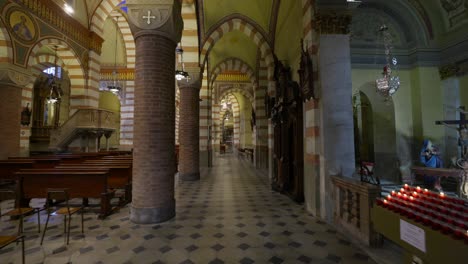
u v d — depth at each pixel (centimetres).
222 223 464
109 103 2244
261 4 911
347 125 488
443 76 793
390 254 328
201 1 923
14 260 314
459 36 749
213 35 1007
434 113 795
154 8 484
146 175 470
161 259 321
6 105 816
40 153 1616
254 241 379
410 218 226
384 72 657
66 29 1029
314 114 509
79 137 1165
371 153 939
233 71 2039
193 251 345
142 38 489
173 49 525
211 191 761
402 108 841
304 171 581
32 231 415
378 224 278
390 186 748
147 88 479
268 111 970
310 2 513
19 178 487
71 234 405
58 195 383
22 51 844
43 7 919
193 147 979
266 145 1410
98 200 639
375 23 841
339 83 492
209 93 1476
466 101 750
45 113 1880
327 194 478
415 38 820
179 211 543
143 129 475
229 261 316
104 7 1226
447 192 644
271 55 956
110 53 1838
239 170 1283
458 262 174
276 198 668
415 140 824
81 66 1122
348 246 360
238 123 2645
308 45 523
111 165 633
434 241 195
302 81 548
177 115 2105
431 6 788
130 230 425
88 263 308
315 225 453
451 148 778
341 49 498
